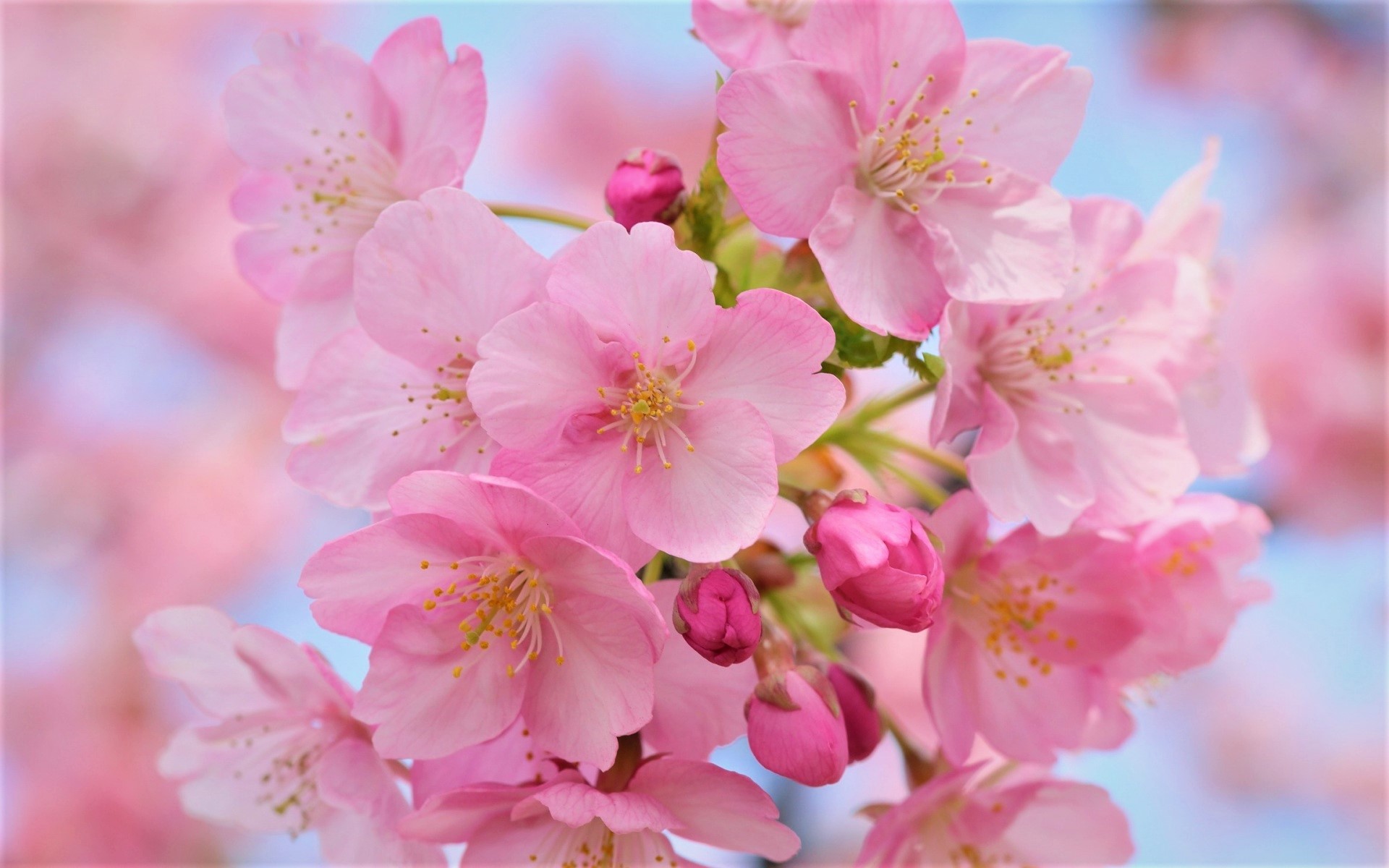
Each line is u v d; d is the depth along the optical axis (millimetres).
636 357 277
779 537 357
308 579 276
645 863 286
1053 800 304
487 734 279
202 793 314
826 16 288
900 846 299
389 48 304
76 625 507
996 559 294
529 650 278
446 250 281
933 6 291
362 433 291
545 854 285
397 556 278
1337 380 512
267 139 310
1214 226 319
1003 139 296
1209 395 322
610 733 275
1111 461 302
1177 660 301
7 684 493
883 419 321
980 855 303
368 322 283
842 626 308
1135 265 308
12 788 481
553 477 276
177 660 309
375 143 307
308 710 302
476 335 284
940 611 292
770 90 285
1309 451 511
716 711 283
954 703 295
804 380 276
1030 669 299
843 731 278
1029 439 300
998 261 291
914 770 306
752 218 286
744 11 301
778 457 276
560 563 276
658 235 274
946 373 286
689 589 273
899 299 288
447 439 290
